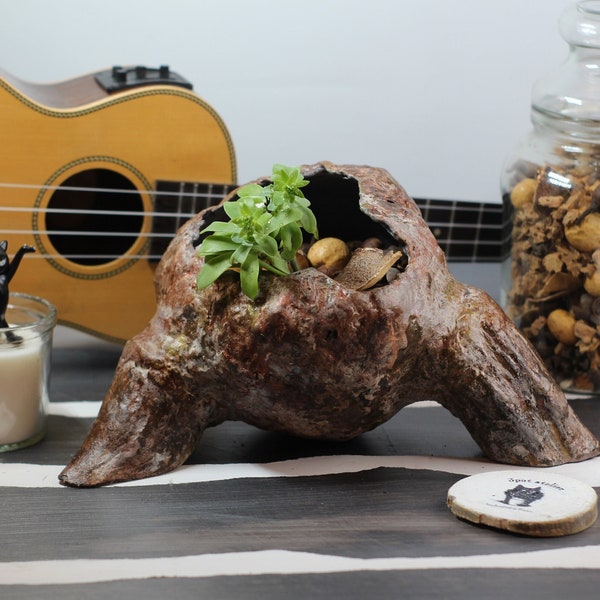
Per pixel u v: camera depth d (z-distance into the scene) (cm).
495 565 72
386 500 77
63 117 92
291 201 75
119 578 71
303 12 113
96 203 97
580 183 87
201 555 72
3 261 81
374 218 78
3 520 75
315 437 80
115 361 95
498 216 102
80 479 78
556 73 91
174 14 112
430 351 77
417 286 76
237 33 113
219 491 78
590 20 88
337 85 116
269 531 74
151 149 94
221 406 79
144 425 78
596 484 78
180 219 95
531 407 79
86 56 112
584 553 73
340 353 75
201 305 76
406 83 116
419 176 119
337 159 118
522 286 90
